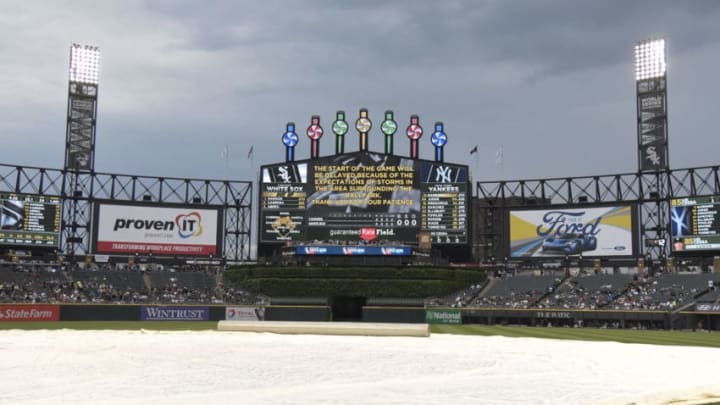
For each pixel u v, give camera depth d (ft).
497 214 390.01
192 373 122.21
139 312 306.35
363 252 329.93
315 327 211.41
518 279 350.02
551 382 115.03
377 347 170.19
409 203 333.83
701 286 308.81
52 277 340.39
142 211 360.89
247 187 383.86
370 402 93.91
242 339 186.70
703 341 209.26
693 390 101.35
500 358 150.82
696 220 327.06
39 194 346.95
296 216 336.49
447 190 334.24
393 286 329.31
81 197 363.15
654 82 346.74
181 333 210.59
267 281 334.03
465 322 314.14
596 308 304.71
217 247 366.84
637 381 117.29
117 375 119.34
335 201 335.88
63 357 141.59
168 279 358.02
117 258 362.94
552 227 353.10
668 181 342.44
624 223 340.18
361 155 337.93
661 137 344.08
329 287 330.75
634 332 258.57
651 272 342.03
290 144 345.10
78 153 364.17
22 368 126.52
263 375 120.67
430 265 329.72
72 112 364.99
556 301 321.52
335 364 136.67
